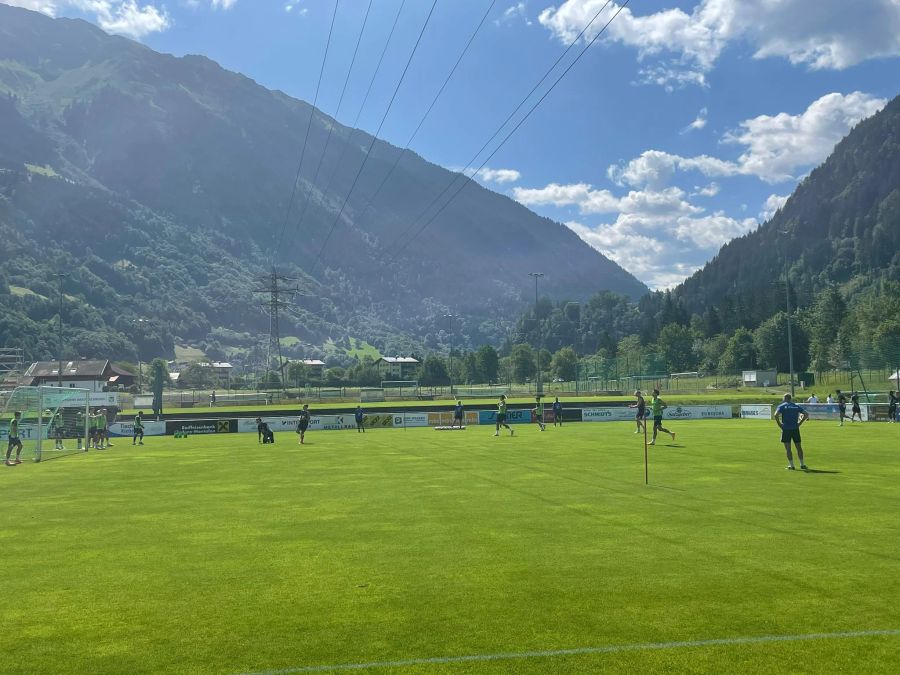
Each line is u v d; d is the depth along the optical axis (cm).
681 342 15675
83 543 1290
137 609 881
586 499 1661
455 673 670
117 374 13838
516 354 16150
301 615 844
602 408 6041
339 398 9675
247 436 5262
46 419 4838
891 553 1095
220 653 732
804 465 2219
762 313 18150
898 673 658
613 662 689
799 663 682
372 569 1048
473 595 907
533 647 730
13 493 2064
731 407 6094
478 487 1922
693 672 664
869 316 13025
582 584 945
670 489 1803
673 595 891
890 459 2509
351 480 2178
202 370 17100
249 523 1456
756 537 1215
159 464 2977
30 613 873
